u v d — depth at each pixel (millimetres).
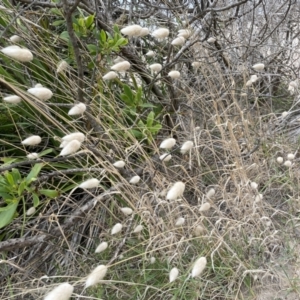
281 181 1724
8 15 1543
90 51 1587
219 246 1324
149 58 2086
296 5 2516
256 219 1485
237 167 1510
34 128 1690
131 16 1980
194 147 1521
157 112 1902
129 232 1377
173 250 1353
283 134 2020
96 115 1516
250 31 2168
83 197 1628
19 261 1446
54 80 1597
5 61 1543
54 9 1546
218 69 1911
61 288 790
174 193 1044
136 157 1786
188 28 1716
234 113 1922
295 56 2832
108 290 1349
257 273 1325
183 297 1244
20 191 1234
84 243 1552
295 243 1443
